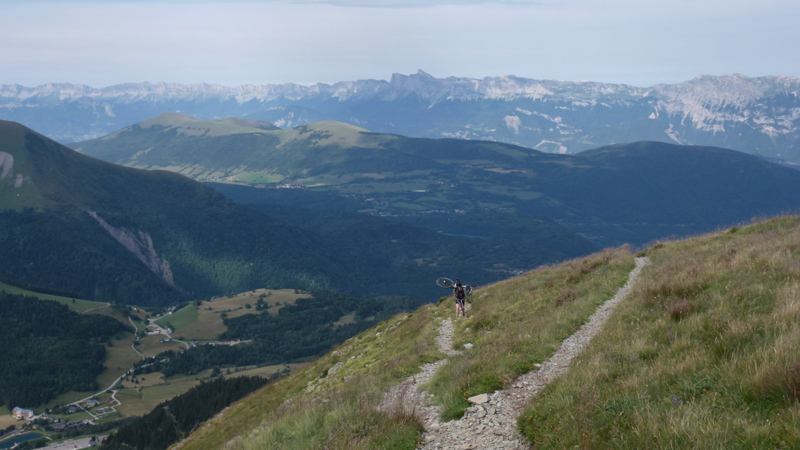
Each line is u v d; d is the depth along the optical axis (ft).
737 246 80.53
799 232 74.28
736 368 26.84
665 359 33.58
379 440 33.50
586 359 40.11
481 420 34.22
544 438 27.76
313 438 37.96
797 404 21.30
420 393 45.70
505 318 74.43
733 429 21.79
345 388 58.08
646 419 24.45
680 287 53.01
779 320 31.27
